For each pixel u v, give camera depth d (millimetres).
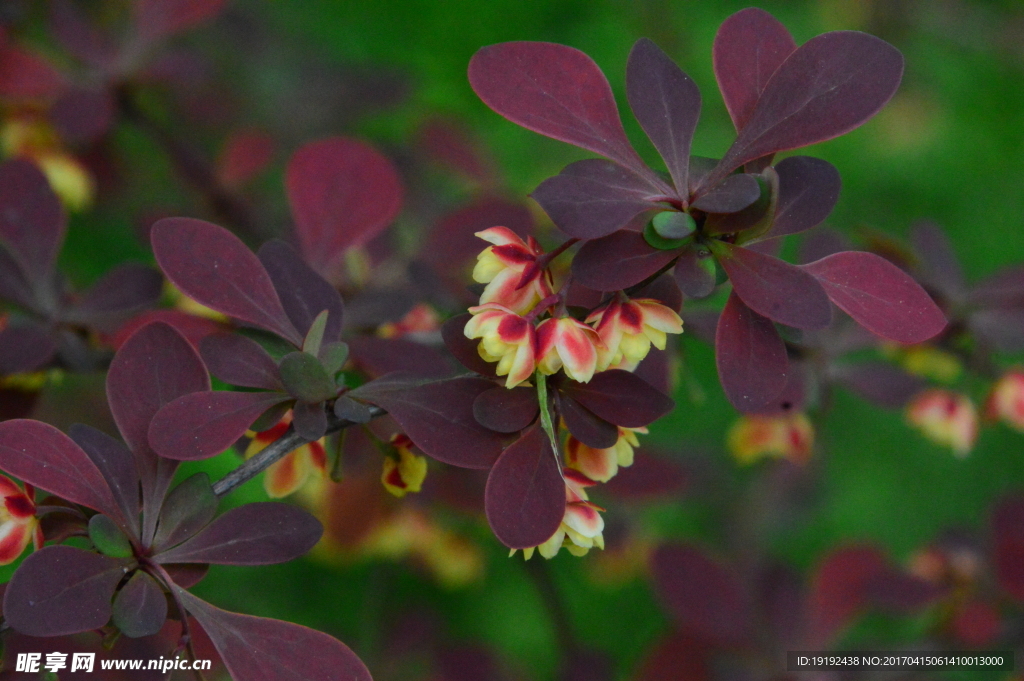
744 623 471
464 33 917
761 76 389
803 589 486
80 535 385
